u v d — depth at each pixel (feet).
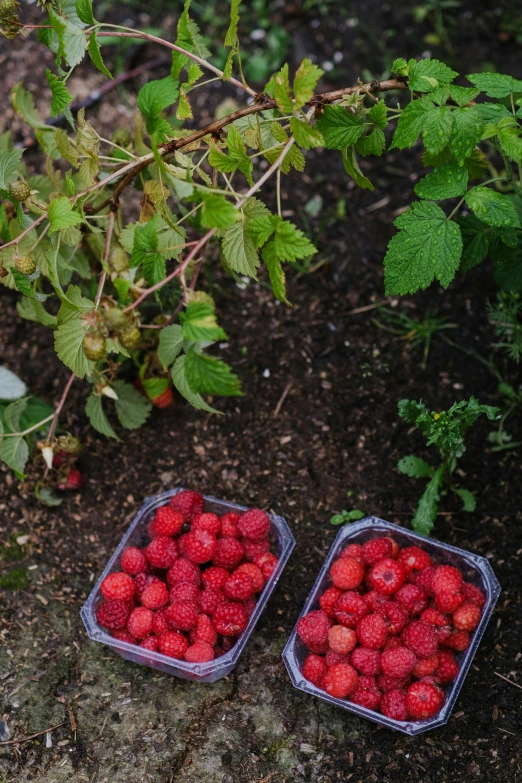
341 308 3.92
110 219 3.09
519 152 2.83
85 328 2.89
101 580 3.22
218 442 3.69
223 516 3.33
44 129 3.35
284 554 3.25
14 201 3.01
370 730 3.16
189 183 2.65
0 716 3.22
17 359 3.88
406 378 3.78
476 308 3.89
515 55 4.43
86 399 3.81
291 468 3.63
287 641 3.24
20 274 2.99
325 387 3.77
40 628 3.37
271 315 3.91
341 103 2.98
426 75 2.90
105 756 3.14
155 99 2.90
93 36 2.87
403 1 4.61
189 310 2.59
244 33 4.57
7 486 3.66
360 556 3.19
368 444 3.67
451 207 4.08
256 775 3.09
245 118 3.08
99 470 3.67
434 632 3.01
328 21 4.58
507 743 3.12
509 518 3.49
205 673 3.03
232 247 2.88
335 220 4.10
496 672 3.23
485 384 3.75
